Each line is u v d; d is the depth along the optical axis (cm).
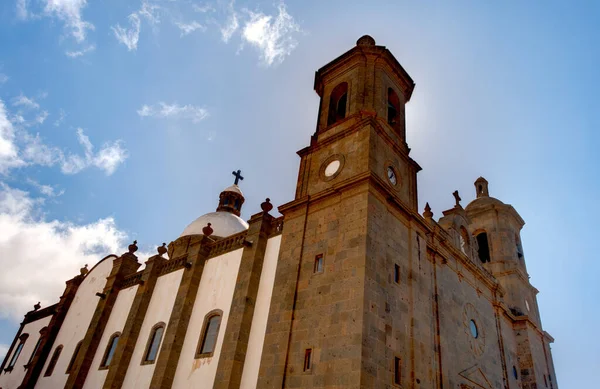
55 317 3347
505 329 2703
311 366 1482
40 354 3162
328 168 2023
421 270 1908
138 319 2500
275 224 2141
